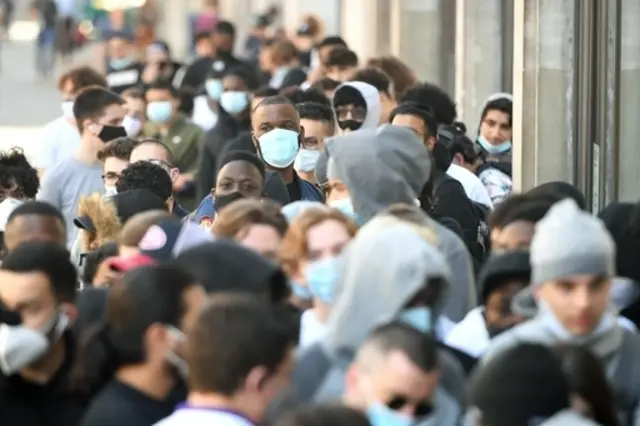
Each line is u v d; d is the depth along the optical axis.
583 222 14.81
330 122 25.69
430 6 50.25
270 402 13.45
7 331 15.24
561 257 14.70
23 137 67.38
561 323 14.93
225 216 17.17
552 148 29.44
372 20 54.81
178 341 14.24
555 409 12.65
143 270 14.38
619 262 17.34
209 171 32.81
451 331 16.70
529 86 29.47
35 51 109.50
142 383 14.34
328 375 14.58
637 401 15.30
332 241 16.08
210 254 15.11
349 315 14.42
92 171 27.61
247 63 46.34
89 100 27.61
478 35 41.47
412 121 24.05
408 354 13.12
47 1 101.50
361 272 14.44
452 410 14.20
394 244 14.46
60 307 15.48
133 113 37.00
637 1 28.91
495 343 15.18
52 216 18.98
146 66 49.59
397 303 14.30
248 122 33.56
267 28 65.88
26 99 87.19
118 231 20.98
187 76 46.88
